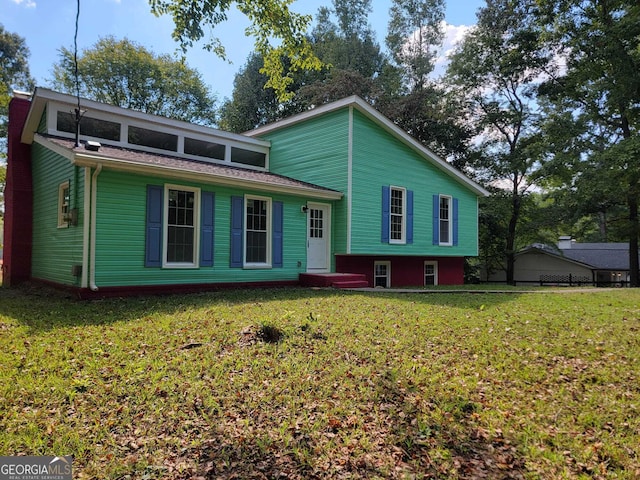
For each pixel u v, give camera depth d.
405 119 24.12
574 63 19.81
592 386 4.09
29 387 3.55
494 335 5.72
